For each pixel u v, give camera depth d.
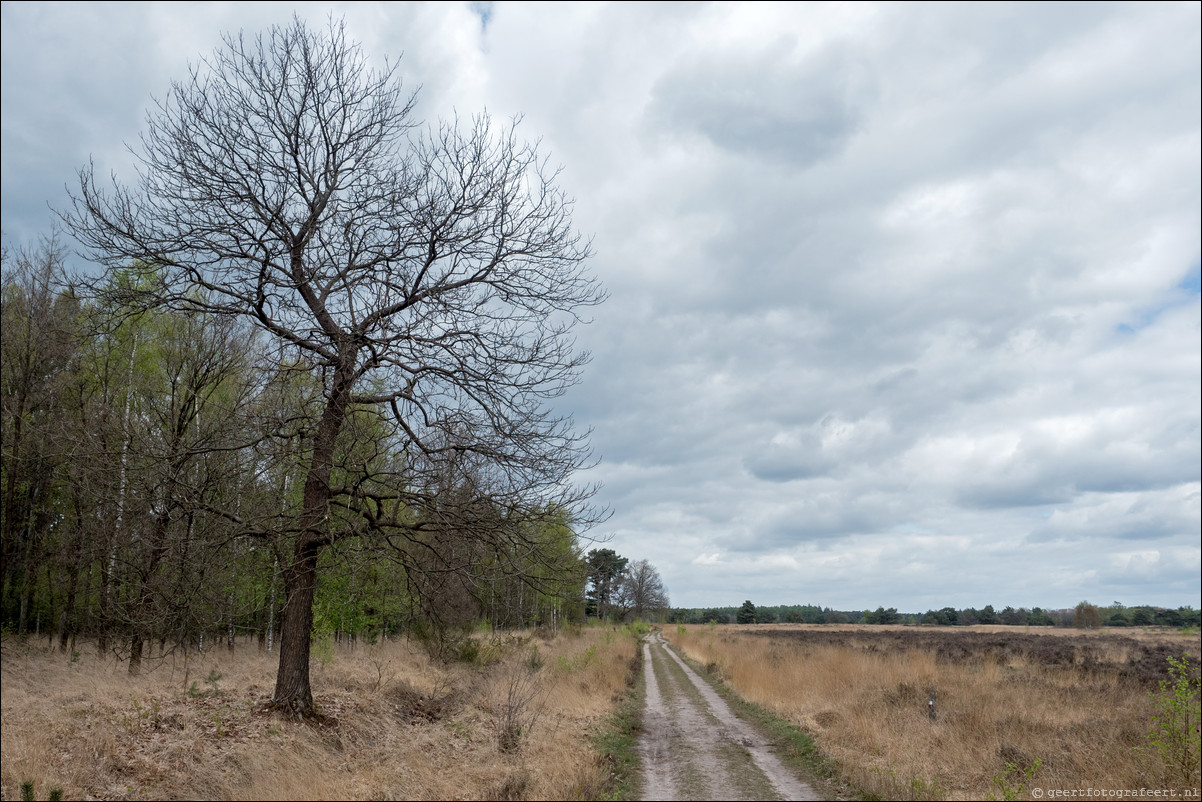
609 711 16.55
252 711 11.05
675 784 9.94
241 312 11.30
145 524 13.46
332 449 11.42
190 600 12.76
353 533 11.35
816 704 16.17
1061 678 20.47
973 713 12.79
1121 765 9.70
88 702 12.12
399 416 11.88
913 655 24.86
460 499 11.73
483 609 22.00
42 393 18.86
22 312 18.88
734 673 24.55
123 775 8.77
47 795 7.84
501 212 11.97
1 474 20.47
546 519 11.93
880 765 10.26
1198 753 8.99
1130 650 35.94
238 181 11.34
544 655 25.97
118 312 11.49
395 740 11.41
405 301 11.87
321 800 8.04
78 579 21.31
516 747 11.19
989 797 8.26
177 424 17.30
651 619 126.00
